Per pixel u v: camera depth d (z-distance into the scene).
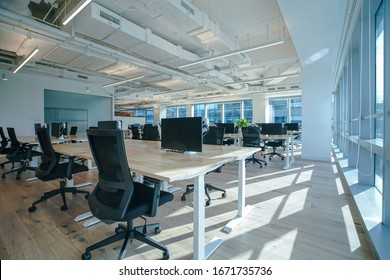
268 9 4.56
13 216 2.27
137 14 4.56
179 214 2.34
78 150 2.42
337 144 7.28
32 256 1.58
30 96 7.43
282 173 4.26
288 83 9.06
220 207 2.51
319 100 5.71
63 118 9.16
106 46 5.36
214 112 13.16
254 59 7.19
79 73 8.27
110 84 8.41
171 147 2.20
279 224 2.07
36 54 5.16
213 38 4.34
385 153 1.69
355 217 2.21
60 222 2.14
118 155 1.35
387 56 1.69
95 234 1.91
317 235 1.86
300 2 2.96
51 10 4.53
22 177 3.89
